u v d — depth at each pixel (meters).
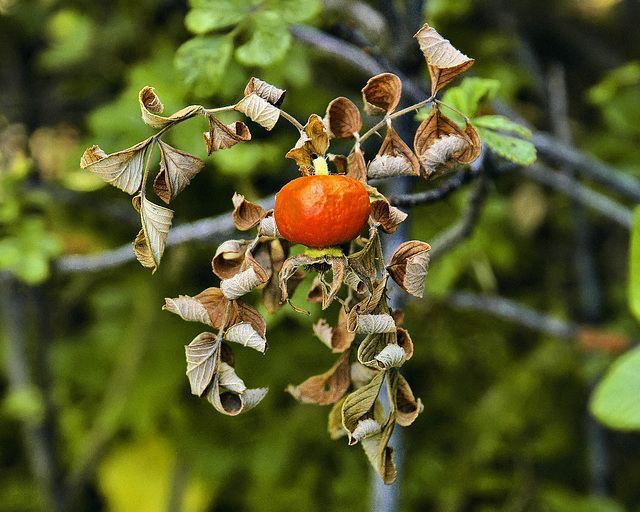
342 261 0.42
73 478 1.06
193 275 0.98
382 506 0.52
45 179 0.94
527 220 1.09
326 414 1.09
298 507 1.11
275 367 0.97
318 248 0.42
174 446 1.11
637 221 0.55
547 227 1.29
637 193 0.79
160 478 1.15
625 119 1.07
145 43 0.99
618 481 1.35
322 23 0.61
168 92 0.71
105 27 1.02
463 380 1.22
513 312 0.93
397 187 0.55
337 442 1.11
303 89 0.81
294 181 0.42
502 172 0.56
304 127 0.43
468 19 1.07
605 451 1.14
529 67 1.06
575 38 1.29
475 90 0.51
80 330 1.34
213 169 0.82
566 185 0.92
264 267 0.44
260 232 0.43
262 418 1.10
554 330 0.93
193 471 1.11
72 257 0.89
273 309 0.44
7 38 1.11
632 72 0.99
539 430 1.23
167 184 0.43
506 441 1.21
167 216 0.43
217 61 0.57
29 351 1.18
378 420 0.43
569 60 1.33
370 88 0.44
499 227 1.01
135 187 0.43
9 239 0.77
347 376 0.45
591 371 1.09
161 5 0.92
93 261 0.74
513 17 1.08
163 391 1.03
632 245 0.55
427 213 0.95
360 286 0.42
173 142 0.69
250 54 0.56
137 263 0.99
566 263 1.30
